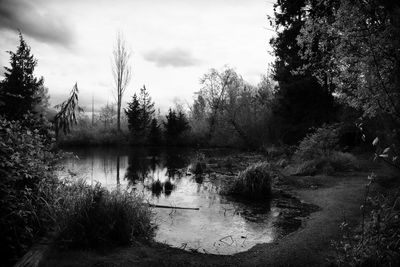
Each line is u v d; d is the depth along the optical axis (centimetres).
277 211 720
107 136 3155
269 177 904
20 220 424
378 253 359
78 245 437
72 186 569
